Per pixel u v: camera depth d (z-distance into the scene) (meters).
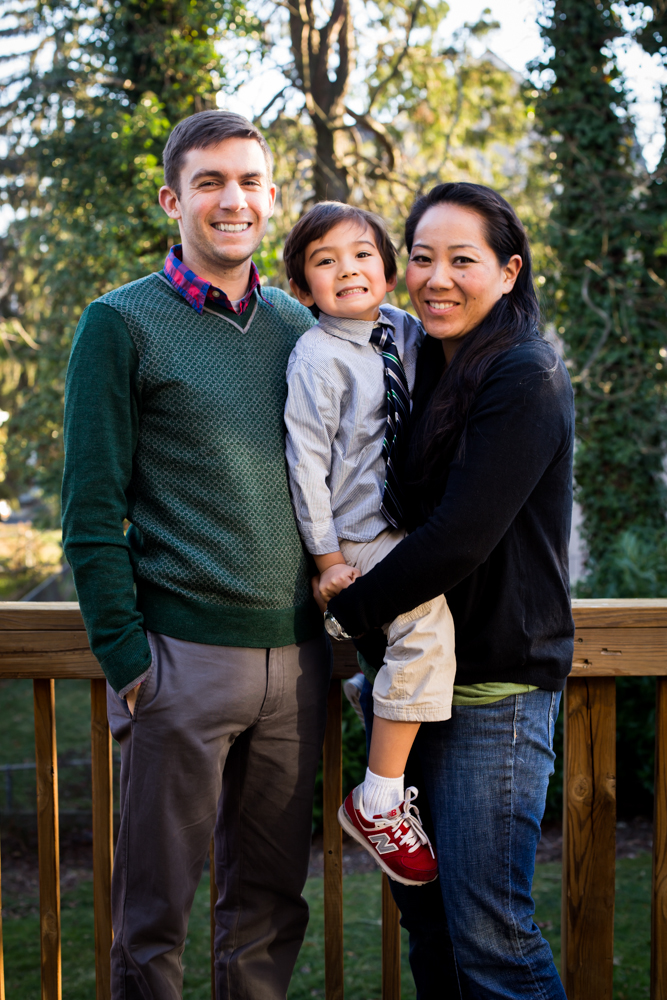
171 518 1.59
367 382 1.66
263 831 1.74
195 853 1.62
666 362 7.15
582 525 7.33
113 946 1.63
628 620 1.86
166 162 1.71
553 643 1.59
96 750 1.90
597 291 7.20
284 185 7.93
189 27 6.95
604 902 1.89
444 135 9.82
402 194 8.83
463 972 1.62
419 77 9.33
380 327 1.75
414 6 8.49
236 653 1.60
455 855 1.59
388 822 1.58
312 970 3.66
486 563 1.54
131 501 1.65
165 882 1.58
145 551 1.63
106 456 1.55
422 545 1.44
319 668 1.75
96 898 1.89
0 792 6.43
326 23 8.35
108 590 1.54
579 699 1.89
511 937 1.59
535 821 1.62
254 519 1.60
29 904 4.77
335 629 1.59
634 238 7.10
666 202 7.09
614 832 1.89
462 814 1.59
